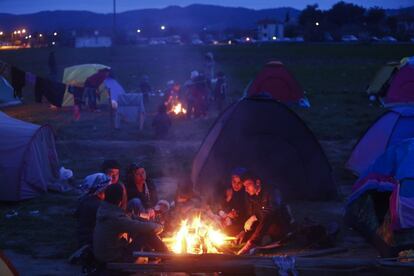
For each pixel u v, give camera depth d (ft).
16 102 88.12
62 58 216.95
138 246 23.89
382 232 28.14
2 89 86.94
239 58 217.36
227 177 35.65
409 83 81.71
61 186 40.34
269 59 210.59
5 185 37.45
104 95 81.51
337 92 103.19
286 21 606.96
